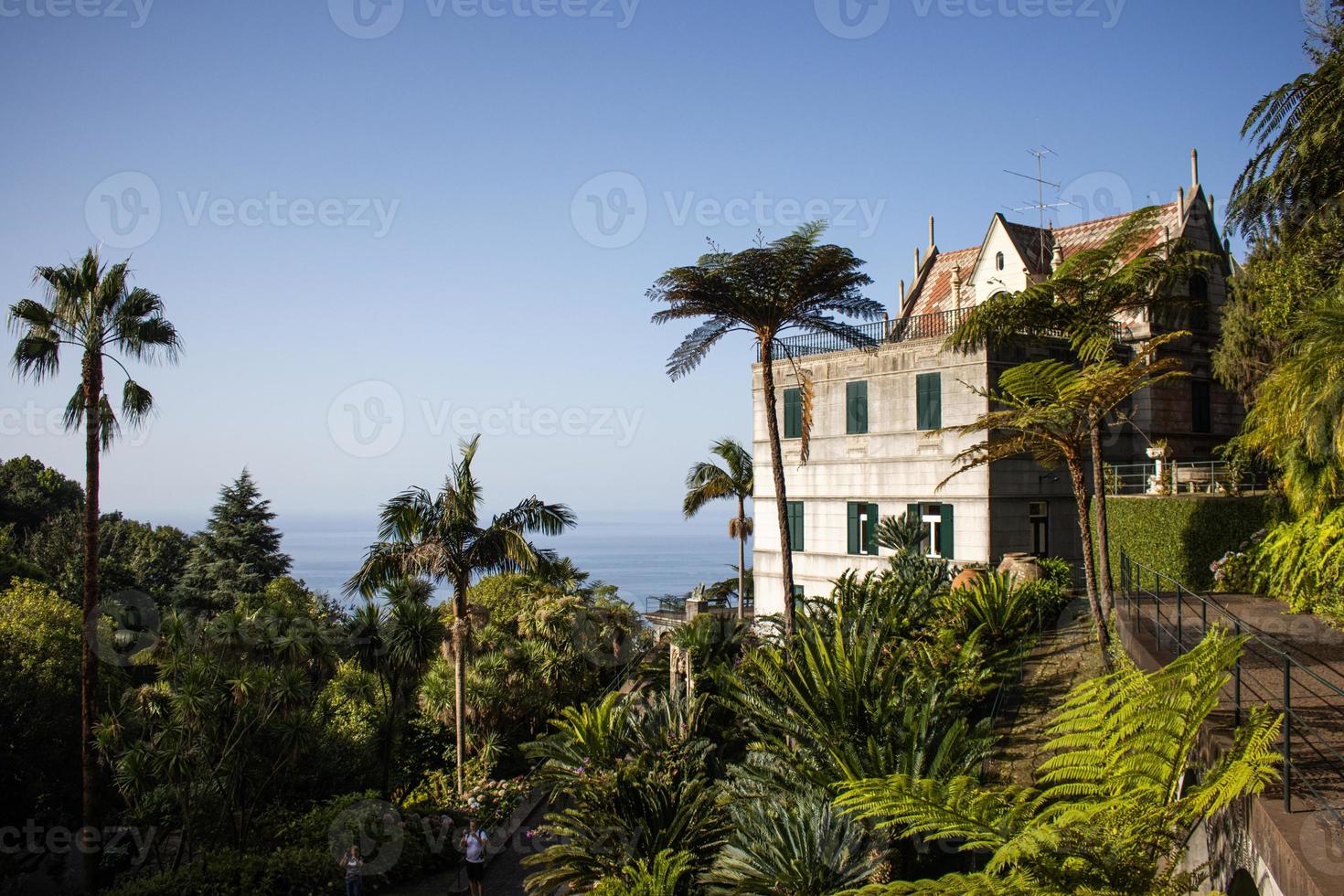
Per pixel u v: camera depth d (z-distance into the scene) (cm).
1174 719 708
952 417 2689
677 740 1781
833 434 3077
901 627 1888
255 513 5691
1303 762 723
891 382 2884
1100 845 645
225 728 2209
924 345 2777
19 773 2409
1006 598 1961
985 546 2600
